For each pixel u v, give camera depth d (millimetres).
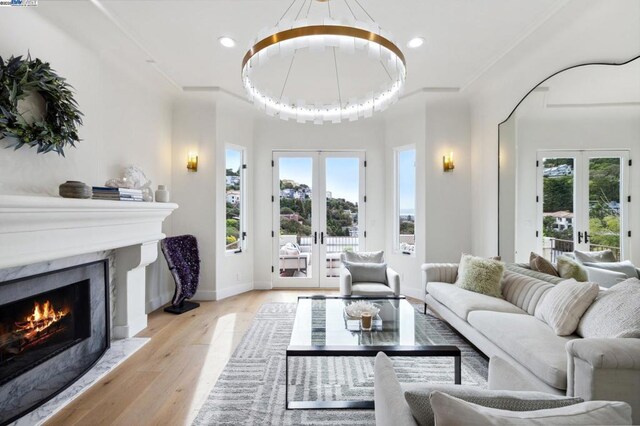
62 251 2008
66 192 2205
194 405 1980
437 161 4344
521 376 1171
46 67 2152
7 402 1836
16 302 1926
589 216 2445
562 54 2729
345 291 3512
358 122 5020
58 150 2260
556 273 2746
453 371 2438
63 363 2230
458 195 4352
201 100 4285
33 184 2162
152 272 3889
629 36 2191
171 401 2021
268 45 1765
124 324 2986
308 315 2670
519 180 3273
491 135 3809
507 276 3027
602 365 1401
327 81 3809
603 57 2357
